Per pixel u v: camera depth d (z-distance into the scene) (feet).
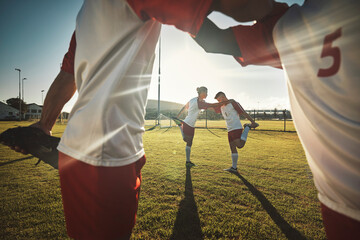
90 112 1.96
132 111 2.23
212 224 6.39
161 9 1.59
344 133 1.30
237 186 10.00
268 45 1.93
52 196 8.27
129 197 2.17
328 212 1.55
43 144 2.32
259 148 23.29
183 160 16.11
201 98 14.55
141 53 2.21
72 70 2.53
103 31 1.93
